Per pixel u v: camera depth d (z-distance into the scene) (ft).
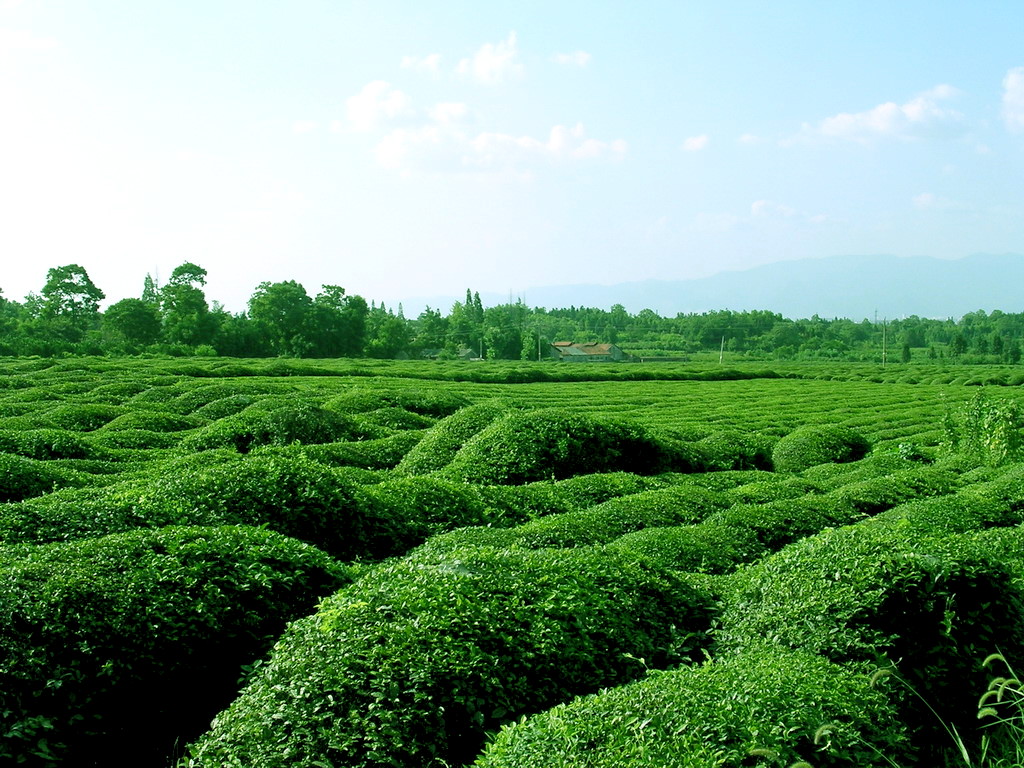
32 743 27.89
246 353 395.96
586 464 82.89
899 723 25.96
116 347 321.32
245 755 24.38
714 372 315.37
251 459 55.72
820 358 551.59
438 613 28.40
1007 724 27.25
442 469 79.56
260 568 36.88
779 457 105.50
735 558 52.54
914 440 127.85
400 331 470.39
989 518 61.36
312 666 26.45
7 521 43.73
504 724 25.59
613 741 21.95
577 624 30.45
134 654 31.55
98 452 86.89
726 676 26.23
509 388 234.79
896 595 30.60
